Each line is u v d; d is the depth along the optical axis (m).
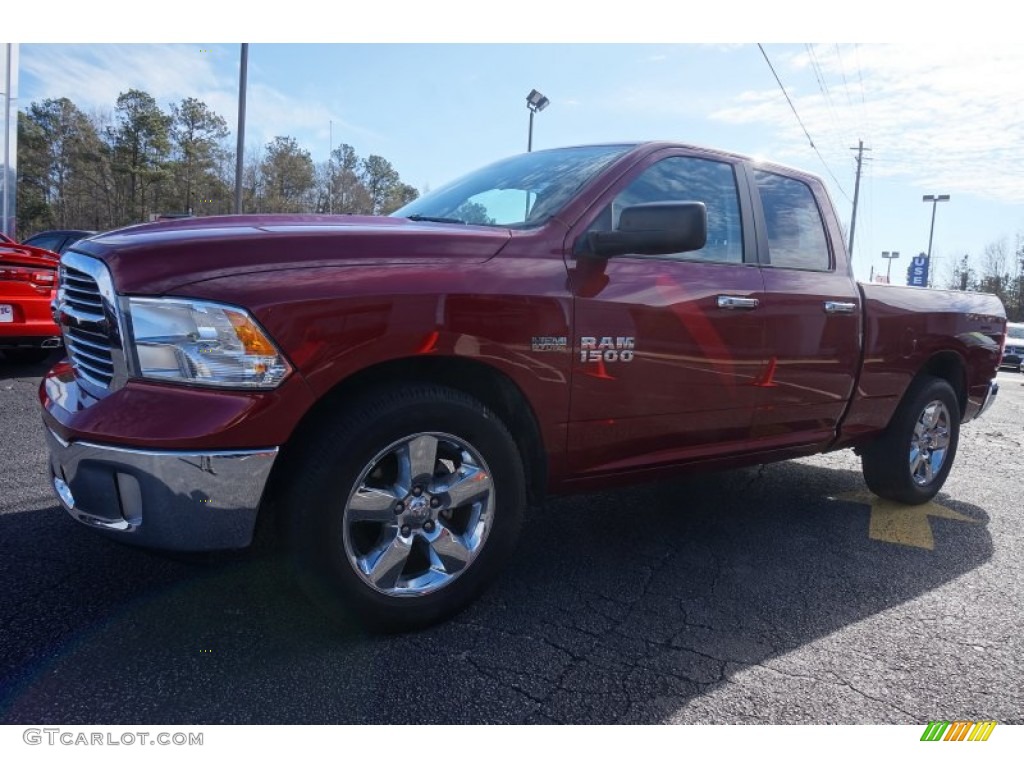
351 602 2.35
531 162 3.52
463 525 2.63
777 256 3.59
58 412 2.35
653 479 3.21
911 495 4.40
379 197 71.00
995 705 2.30
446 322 2.40
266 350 2.13
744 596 3.02
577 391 2.76
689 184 3.29
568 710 2.17
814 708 2.24
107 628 2.48
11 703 2.07
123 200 54.03
